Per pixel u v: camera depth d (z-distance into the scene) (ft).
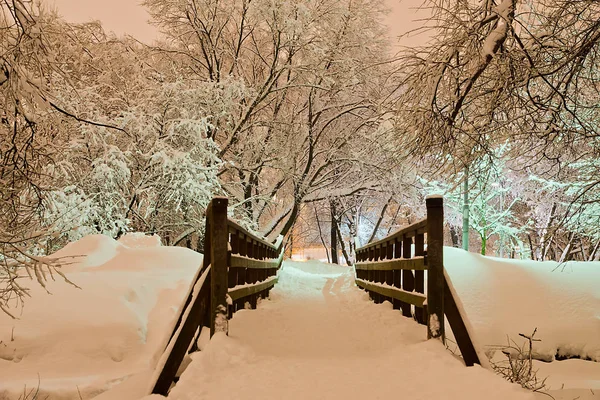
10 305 20.43
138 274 25.84
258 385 11.29
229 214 62.34
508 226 81.41
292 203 75.36
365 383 11.39
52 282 22.95
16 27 18.02
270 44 74.90
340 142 73.10
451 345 21.03
